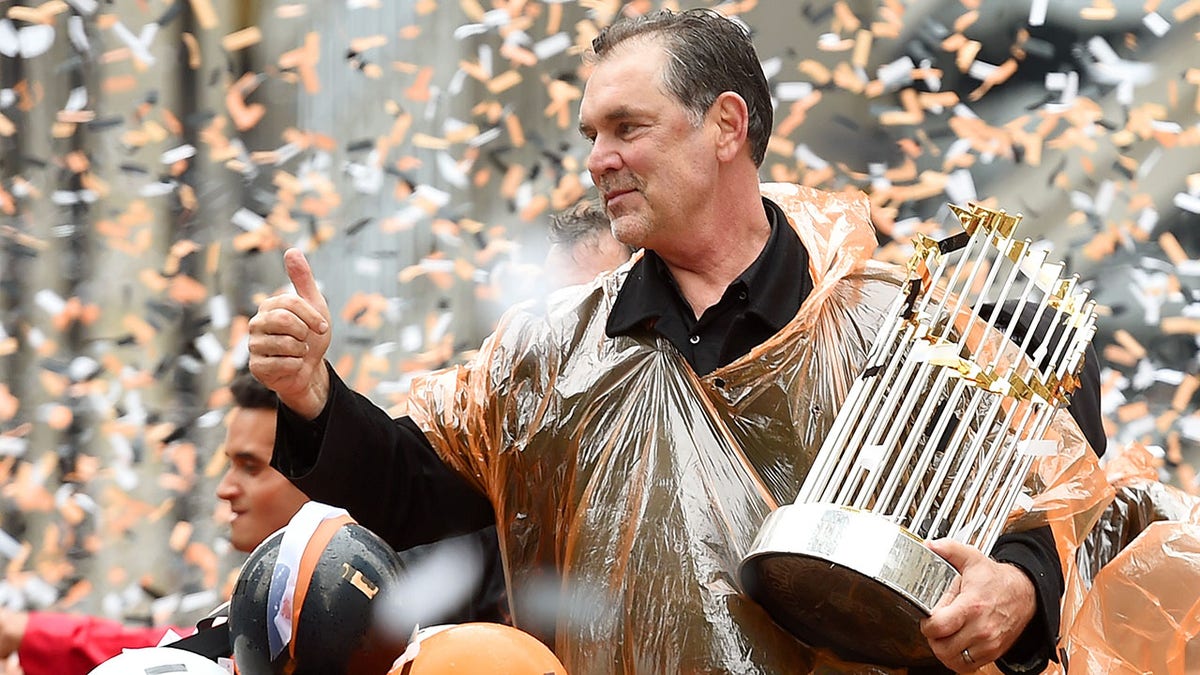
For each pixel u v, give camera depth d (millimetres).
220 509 21250
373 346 21703
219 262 22484
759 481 7980
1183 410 20484
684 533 7922
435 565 10312
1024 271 7988
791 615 7730
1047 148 22656
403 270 22125
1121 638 9391
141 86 22656
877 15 23312
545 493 8391
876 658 7789
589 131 8188
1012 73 23531
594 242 12180
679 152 8000
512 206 22047
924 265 7965
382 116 23094
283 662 7195
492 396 8555
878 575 7035
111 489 21266
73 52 22516
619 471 8125
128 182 22453
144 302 22219
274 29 23234
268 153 22453
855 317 8273
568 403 8320
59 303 21344
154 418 21578
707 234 8164
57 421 21484
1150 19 22125
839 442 7598
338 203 22609
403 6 23109
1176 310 21203
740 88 8148
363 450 8312
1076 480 8078
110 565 20984
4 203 22094
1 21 22156
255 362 8094
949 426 7895
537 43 22828
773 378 8062
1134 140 22656
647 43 8102
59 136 22312
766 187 8906
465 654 7426
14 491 21094
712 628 7816
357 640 7211
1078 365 7934
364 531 7469
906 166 21016
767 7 23172
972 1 22953
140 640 10891
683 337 8203
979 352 7879
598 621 8000
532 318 8672
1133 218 21812
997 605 7207
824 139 22906
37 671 10750
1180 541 9461
